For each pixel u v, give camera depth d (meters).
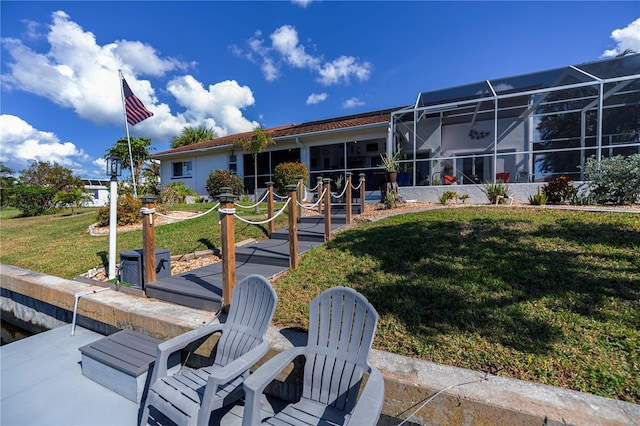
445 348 2.63
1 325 6.36
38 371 3.43
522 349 2.54
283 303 3.70
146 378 2.89
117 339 3.41
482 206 7.80
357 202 11.69
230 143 15.50
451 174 11.62
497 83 10.58
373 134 12.56
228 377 2.09
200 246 6.64
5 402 2.88
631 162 7.46
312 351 2.40
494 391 2.04
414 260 4.45
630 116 9.51
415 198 10.49
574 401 1.93
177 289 4.14
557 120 11.20
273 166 15.37
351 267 4.50
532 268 3.86
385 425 2.24
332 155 14.01
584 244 4.47
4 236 10.22
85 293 4.61
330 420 2.04
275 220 8.31
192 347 3.26
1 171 33.56
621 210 6.15
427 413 2.09
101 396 2.95
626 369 2.25
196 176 18.02
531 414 1.81
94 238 8.34
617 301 3.06
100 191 28.33
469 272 3.91
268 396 2.79
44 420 2.63
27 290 5.41
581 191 8.22
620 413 1.82
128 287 4.67
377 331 2.97
